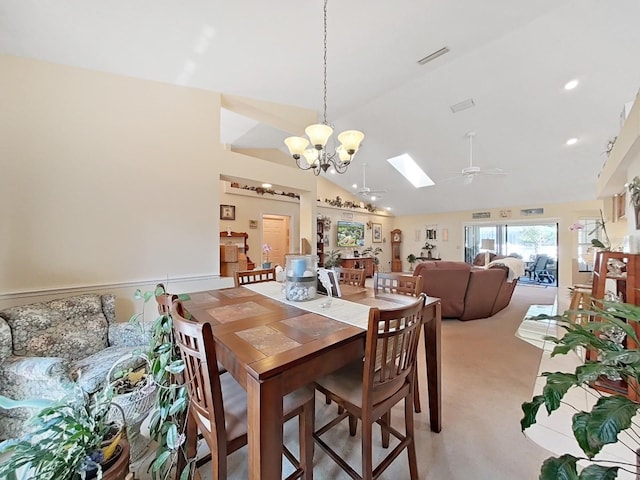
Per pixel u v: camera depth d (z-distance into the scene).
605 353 0.90
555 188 6.54
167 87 3.03
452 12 2.34
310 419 1.36
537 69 3.29
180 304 1.33
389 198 9.05
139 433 1.68
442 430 1.85
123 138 2.77
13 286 2.26
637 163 2.61
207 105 3.29
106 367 1.89
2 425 1.73
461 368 2.74
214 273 3.37
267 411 0.95
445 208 9.09
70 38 2.18
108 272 2.69
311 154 2.80
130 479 1.22
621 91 3.41
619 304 0.98
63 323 2.14
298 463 1.39
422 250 10.04
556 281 7.49
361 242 9.62
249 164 3.71
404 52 2.84
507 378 2.54
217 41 2.35
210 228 3.34
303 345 1.16
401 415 2.04
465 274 4.19
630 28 2.61
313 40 2.44
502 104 3.99
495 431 1.84
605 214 5.29
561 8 2.50
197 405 1.13
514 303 5.61
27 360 1.74
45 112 2.40
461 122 4.54
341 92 3.53
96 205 2.63
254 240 6.39
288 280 1.98
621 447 1.69
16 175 2.28
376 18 2.26
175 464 1.36
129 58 2.51
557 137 4.55
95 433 1.13
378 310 1.16
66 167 2.49
